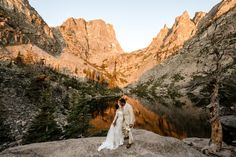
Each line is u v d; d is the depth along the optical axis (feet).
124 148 42.98
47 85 314.76
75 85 498.69
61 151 43.09
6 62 422.82
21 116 193.26
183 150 45.83
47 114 180.96
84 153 41.96
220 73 71.92
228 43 73.67
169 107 342.85
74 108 245.86
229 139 86.63
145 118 235.20
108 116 242.78
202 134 168.35
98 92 543.39
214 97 69.51
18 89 266.98
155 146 44.21
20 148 45.39
